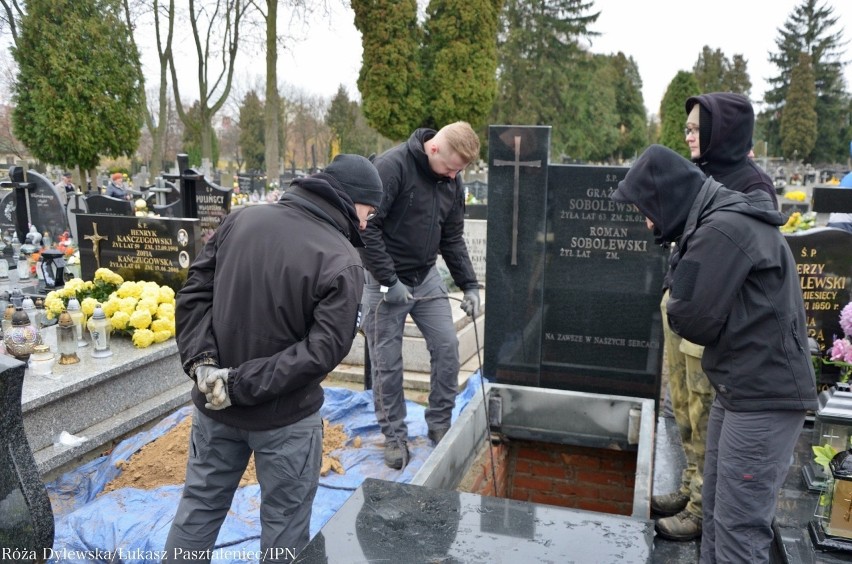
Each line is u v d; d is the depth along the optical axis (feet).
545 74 124.88
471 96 78.43
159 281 20.12
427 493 7.09
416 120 78.64
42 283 24.09
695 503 9.57
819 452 9.14
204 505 7.93
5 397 6.37
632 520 6.57
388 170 11.39
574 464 13.70
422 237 12.14
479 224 28.96
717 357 7.25
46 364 14.35
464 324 21.47
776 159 154.61
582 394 12.94
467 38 77.30
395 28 75.00
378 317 12.62
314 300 7.34
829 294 13.65
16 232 33.27
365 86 77.05
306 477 7.92
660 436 13.35
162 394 16.67
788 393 6.95
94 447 14.14
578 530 6.33
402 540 6.15
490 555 5.89
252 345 7.44
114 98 60.49
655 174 7.40
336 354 7.26
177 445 13.79
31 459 6.77
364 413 16.05
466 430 11.35
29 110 58.70
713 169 9.41
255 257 7.44
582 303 15.88
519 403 13.26
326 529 6.33
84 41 58.34
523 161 15.43
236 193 68.13
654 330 15.52
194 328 7.77
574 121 131.95
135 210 39.06
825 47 162.20
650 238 15.19
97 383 14.57
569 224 15.65
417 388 19.81
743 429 7.14
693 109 9.49
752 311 6.90
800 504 9.53
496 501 6.90
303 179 7.88
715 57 187.62
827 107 157.69
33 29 57.26
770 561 8.98
